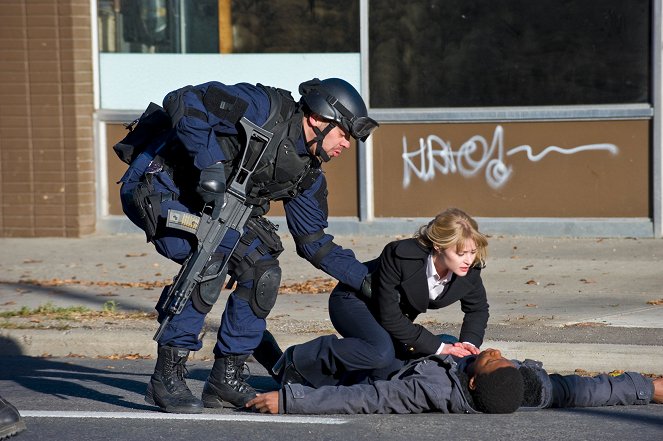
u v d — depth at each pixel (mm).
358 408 20688
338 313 21734
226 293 33250
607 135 39969
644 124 39594
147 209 20297
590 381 21328
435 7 41125
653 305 30297
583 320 28500
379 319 21375
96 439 19625
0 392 24016
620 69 39750
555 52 40312
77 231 43625
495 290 32844
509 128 40812
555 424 20000
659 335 26672
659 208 39594
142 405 22531
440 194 41688
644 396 21328
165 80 43625
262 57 42906
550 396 20969
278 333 27703
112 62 43750
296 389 20906
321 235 21969
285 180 20609
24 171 43594
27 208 43750
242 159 20125
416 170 41781
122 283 35625
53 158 43438
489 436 19266
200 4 43094
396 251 20609
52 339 28516
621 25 39594
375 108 41938
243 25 42906
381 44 41719
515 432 19484
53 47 42969
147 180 20516
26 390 24234
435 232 20234
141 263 38875
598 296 31672
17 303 32625
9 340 28703
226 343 21375
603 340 26266
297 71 42688
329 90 20578
